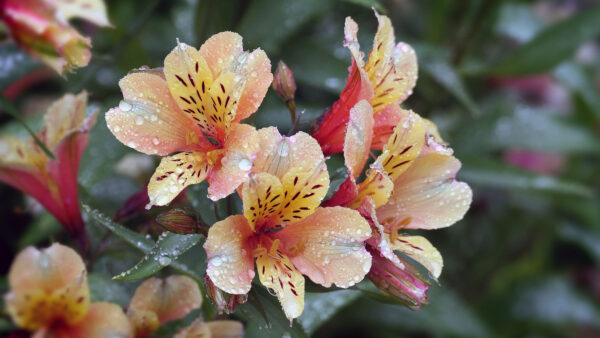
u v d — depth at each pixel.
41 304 0.46
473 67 0.73
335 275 0.47
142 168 0.65
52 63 0.48
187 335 0.48
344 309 0.68
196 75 0.48
